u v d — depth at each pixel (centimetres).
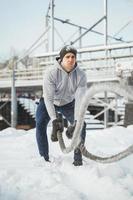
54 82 404
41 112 446
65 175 365
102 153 544
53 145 620
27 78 2295
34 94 2697
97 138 728
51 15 2477
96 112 2453
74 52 400
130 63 1350
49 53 2283
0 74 2400
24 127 2316
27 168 402
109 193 306
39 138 450
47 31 2517
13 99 2294
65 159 455
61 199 285
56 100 424
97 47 2042
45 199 284
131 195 301
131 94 185
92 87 222
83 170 367
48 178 346
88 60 2044
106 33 2297
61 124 370
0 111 2759
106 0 2298
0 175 361
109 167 381
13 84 2289
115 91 191
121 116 2323
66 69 403
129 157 456
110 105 2077
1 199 283
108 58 1983
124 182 338
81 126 288
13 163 448
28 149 588
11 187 319
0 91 2630
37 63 2394
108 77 1912
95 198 300
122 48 1977
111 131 805
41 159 453
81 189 326
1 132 902
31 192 302
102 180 332
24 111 2583
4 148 604
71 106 433
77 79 409
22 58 2458
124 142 684
